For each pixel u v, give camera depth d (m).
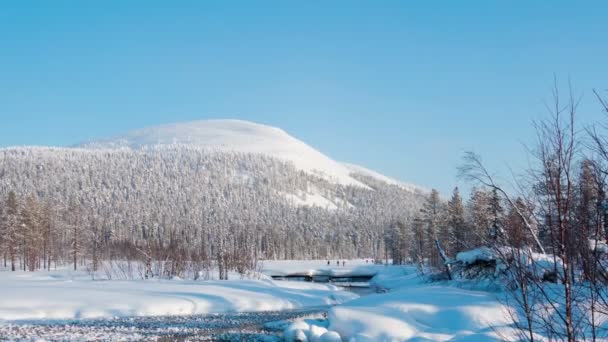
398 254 117.62
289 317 35.56
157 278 65.44
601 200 6.32
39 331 27.11
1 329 27.48
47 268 101.94
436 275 32.75
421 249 71.06
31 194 101.00
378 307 20.06
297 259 184.38
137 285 50.72
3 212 95.56
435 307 18.98
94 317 34.22
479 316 17.23
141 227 162.88
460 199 54.41
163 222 168.00
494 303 17.95
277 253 180.12
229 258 80.88
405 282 62.53
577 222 6.71
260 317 35.38
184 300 40.00
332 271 113.06
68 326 29.27
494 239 8.25
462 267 24.62
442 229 58.38
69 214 123.56
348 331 19.06
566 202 6.77
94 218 142.25
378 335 18.00
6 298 36.91
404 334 17.80
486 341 13.11
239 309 40.72
